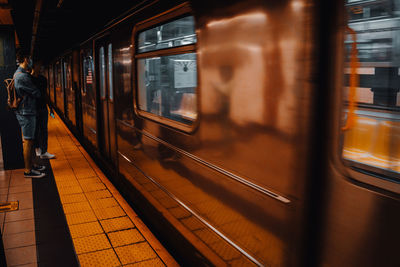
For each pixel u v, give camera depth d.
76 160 6.39
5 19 5.11
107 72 5.26
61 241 3.27
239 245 2.06
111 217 3.80
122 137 4.49
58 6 5.25
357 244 1.37
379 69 1.39
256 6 1.78
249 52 1.85
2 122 5.68
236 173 2.04
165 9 2.82
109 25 4.68
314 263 1.57
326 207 1.49
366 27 1.39
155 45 3.21
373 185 1.31
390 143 1.36
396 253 1.24
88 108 6.93
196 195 2.56
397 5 1.33
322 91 1.46
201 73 2.33
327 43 1.43
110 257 2.97
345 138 1.43
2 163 6.29
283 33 1.61
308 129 1.51
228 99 2.07
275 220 1.74
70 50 8.91
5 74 5.59
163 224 3.30
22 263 2.91
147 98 3.61
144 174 3.71
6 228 3.57
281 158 1.67
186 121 2.75
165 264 2.86
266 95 1.74
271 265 1.79
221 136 2.16
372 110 1.41
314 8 1.45
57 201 4.30
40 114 6.21
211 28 2.18
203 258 2.55
